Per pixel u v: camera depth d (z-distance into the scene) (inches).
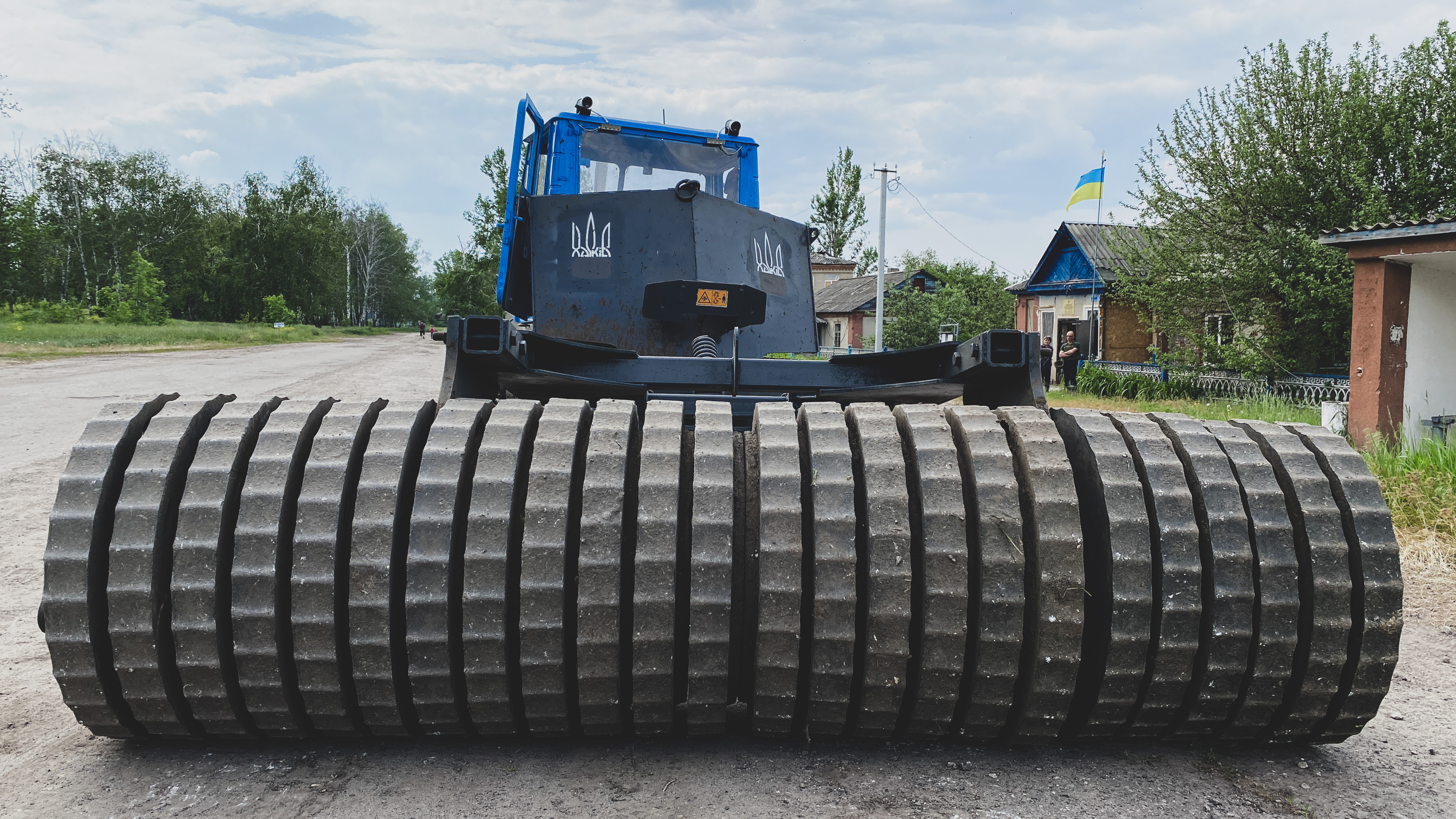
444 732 94.8
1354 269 413.4
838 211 1958.7
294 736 95.6
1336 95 594.2
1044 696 88.2
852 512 87.7
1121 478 89.9
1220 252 644.7
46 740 104.8
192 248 3019.2
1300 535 90.8
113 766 97.1
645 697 88.8
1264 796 93.7
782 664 87.2
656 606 86.4
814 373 127.7
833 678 87.7
